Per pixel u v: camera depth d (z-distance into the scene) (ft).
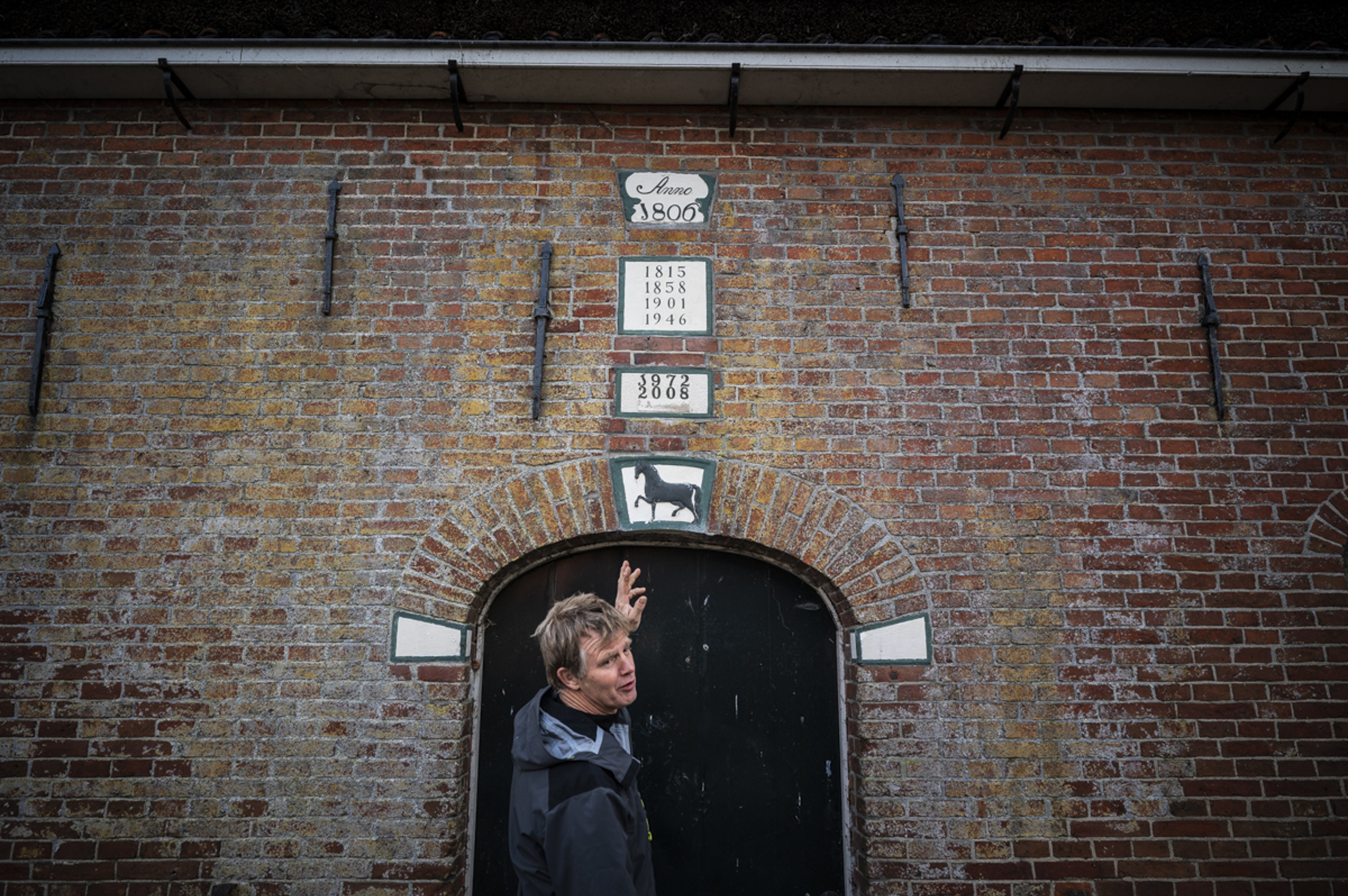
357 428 10.77
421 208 11.41
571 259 11.34
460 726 10.07
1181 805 9.90
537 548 10.59
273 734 9.90
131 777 9.70
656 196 11.55
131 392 10.77
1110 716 10.14
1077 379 11.12
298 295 11.12
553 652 6.38
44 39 10.46
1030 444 10.93
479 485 10.68
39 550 10.28
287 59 10.76
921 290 11.34
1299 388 11.13
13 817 9.55
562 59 10.77
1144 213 11.59
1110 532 10.68
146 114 11.55
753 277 11.35
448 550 10.49
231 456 10.64
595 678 6.31
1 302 10.95
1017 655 10.31
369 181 11.46
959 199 11.60
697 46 10.65
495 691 10.82
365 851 9.64
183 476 10.56
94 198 11.28
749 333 11.19
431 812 9.78
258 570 10.34
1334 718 10.14
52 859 9.46
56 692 9.90
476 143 11.60
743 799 10.75
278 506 10.52
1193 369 11.18
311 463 10.66
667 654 11.07
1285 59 10.89
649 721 10.89
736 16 10.93
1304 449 10.94
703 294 11.29
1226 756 10.03
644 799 10.68
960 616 10.43
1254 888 9.66
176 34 10.84
